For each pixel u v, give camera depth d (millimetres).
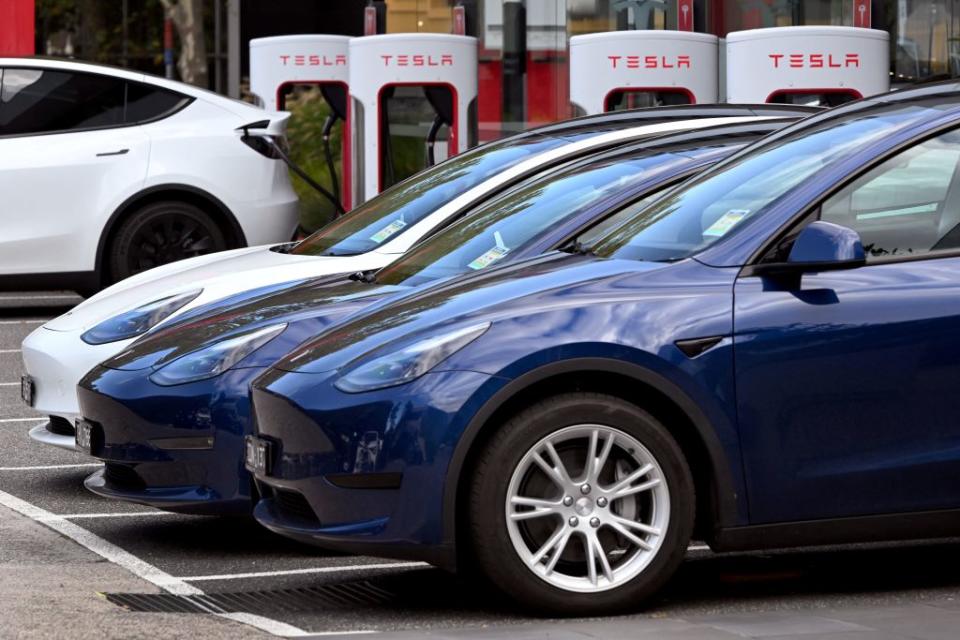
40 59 46594
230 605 19297
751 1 59500
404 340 17984
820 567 20688
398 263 25047
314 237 29688
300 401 18047
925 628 16531
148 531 24125
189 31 97000
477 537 17500
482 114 67625
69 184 46031
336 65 57625
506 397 17375
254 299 24812
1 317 50375
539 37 66500
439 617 18344
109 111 46812
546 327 17625
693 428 17969
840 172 18672
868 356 18062
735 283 18125
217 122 47312
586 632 16703
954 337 18234
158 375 22500
